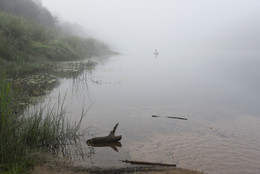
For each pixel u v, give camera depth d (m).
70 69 14.41
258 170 4.12
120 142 5.09
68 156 4.24
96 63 20.92
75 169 3.76
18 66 11.56
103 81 12.58
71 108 7.31
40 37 18.36
